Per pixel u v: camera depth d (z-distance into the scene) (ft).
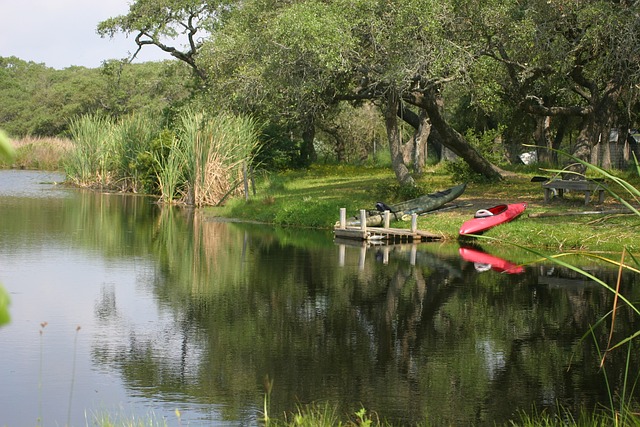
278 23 80.69
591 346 33.78
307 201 88.48
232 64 102.53
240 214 90.58
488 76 85.20
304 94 85.46
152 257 59.47
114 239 69.77
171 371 29.99
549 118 147.13
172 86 169.07
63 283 48.19
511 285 47.96
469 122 151.53
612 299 43.70
